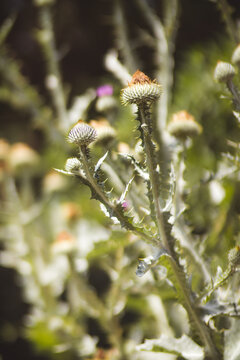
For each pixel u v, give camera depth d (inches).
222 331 48.3
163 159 55.6
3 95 89.4
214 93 62.6
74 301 76.3
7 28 94.5
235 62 52.2
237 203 54.9
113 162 53.2
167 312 55.8
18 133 163.6
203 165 58.4
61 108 90.3
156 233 47.0
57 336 73.2
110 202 46.1
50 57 95.9
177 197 53.6
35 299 82.9
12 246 85.5
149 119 45.8
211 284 47.3
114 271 63.1
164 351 48.7
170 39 65.4
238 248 46.1
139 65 76.7
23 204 89.4
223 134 59.6
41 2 98.3
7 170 86.6
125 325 76.0
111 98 59.1
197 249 53.2
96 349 71.1
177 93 69.8
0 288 162.9
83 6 164.4
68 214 76.1
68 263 64.1
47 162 93.6
